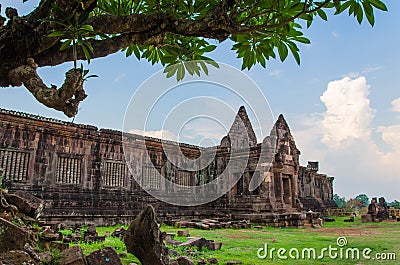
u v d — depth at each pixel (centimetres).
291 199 3225
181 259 848
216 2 451
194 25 412
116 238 1441
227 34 419
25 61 417
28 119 2242
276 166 3052
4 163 2127
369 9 401
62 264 529
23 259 486
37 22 426
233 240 1634
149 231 541
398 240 1669
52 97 339
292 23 480
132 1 491
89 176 2506
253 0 425
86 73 347
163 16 420
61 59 438
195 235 1877
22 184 2167
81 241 1234
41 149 2297
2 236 495
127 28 422
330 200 4909
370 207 3872
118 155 2689
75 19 379
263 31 448
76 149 2477
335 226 2917
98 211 2353
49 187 2283
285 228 2595
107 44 442
